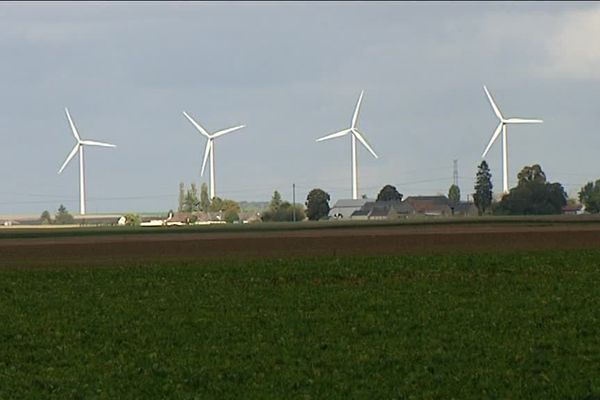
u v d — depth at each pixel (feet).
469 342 218.18
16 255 463.01
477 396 173.27
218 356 211.00
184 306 277.23
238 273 349.61
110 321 257.14
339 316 254.68
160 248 489.67
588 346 211.00
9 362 214.90
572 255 387.75
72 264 408.46
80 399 181.57
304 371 195.52
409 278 328.49
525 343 215.92
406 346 215.92
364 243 491.72
